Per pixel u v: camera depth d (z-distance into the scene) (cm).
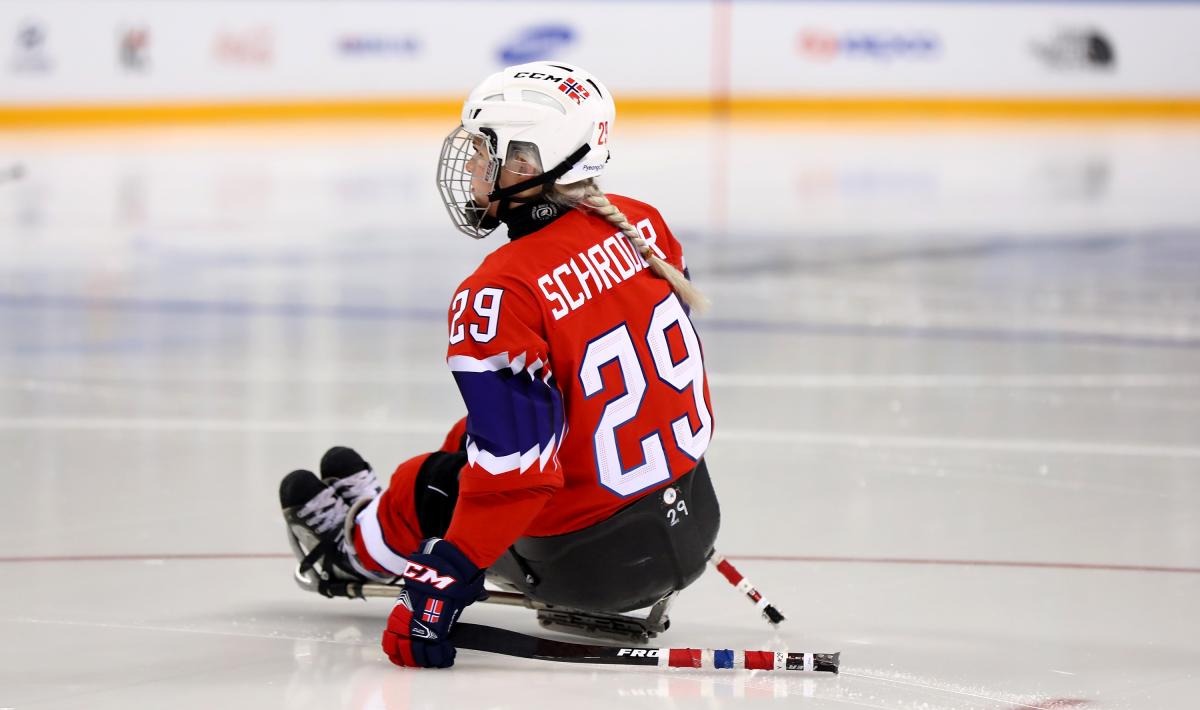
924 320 2983
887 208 4725
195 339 2767
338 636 1177
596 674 1080
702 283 3466
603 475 1080
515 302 1046
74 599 1270
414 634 1073
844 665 1100
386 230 4331
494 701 1006
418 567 1071
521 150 1084
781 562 1398
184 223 4475
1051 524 1530
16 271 3662
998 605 1259
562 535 1107
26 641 1148
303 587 1225
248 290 3372
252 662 1100
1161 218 4497
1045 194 4997
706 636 1182
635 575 1109
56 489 1669
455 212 1166
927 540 1470
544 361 1043
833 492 1670
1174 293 3312
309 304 3181
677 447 1110
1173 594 1291
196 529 1507
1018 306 3148
